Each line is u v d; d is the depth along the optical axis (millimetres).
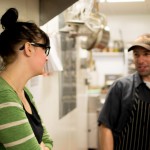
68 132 2564
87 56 3941
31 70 934
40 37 945
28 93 1087
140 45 1634
